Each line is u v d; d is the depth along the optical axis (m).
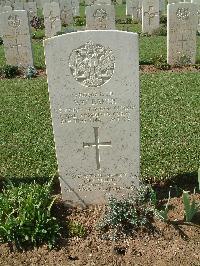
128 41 1.57
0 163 2.33
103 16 5.33
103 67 1.61
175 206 1.82
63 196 1.85
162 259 1.55
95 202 1.87
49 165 2.25
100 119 1.71
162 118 2.89
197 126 2.72
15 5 8.31
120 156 1.78
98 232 1.69
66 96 1.67
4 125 2.89
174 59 4.38
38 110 3.18
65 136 1.74
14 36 4.50
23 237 1.62
